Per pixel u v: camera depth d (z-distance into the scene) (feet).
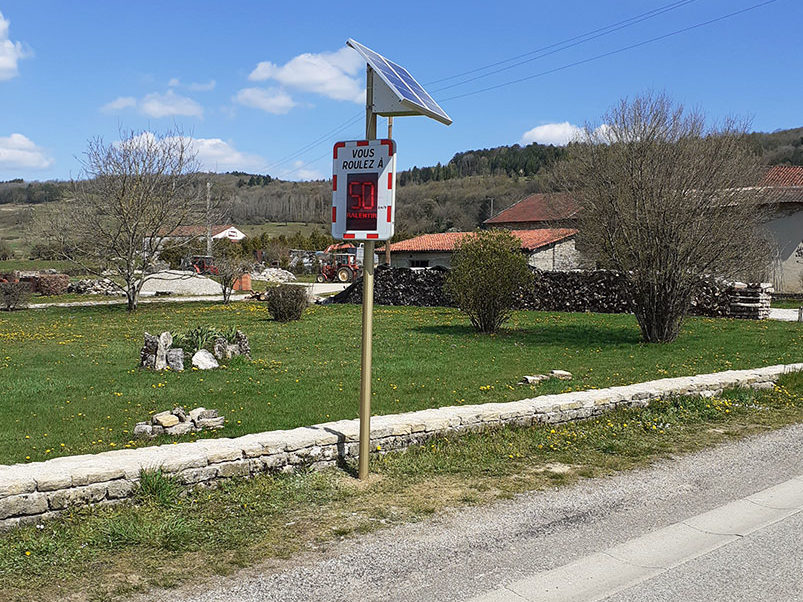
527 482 18.71
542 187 125.29
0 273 128.88
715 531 15.25
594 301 80.79
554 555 13.87
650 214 50.39
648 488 18.31
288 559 13.50
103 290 119.44
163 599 11.75
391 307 91.40
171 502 15.99
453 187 335.06
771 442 23.30
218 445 18.04
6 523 14.20
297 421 26.04
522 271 60.13
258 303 96.68
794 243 101.19
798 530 15.29
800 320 66.18
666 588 12.42
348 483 18.12
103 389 32.86
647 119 61.52
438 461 20.06
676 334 53.31
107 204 86.58
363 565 13.26
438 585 12.49
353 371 38.63
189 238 94.17
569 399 26.18
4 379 35.63
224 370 38.65
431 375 37.42
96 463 16.15
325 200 377.91
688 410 27.43
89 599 11.67
